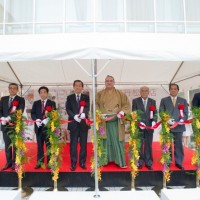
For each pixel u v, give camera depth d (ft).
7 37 13.24
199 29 21.44
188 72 21.22
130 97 25.02
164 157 13.87
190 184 15.40
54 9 21.04
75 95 16.39
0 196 11.89
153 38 12.25
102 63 20.01
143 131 16.10
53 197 12.19
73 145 15.80
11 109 15.74
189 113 16.51
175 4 21.54
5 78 21.98
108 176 15.35
